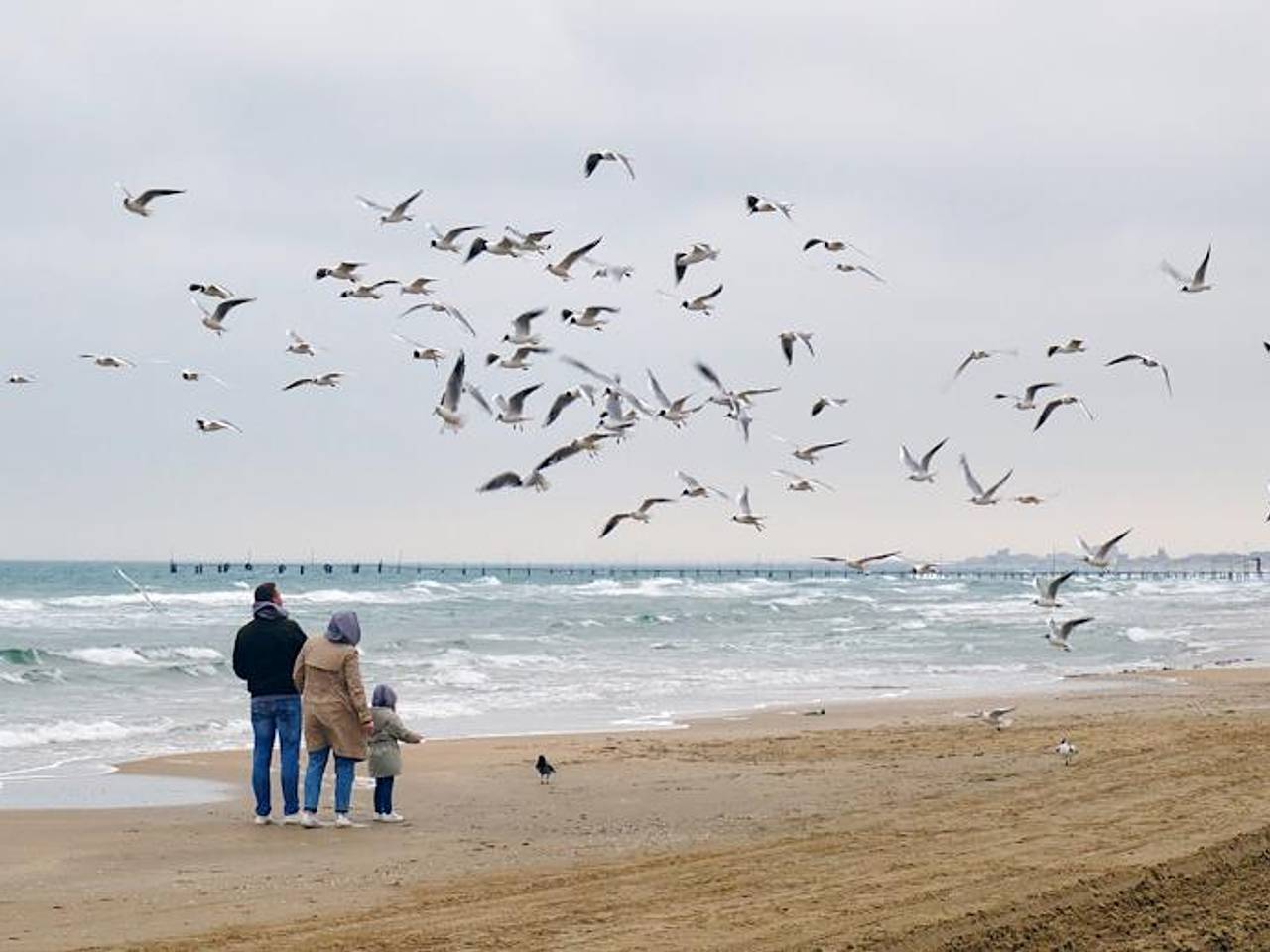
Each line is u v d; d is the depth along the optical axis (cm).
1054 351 2009
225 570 17638
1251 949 1055
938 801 1777
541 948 1030
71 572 16450
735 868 1332
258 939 1094
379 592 10062
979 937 1051
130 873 1388
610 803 1834
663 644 5553
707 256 1998
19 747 2403
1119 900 1165
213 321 1916
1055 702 3319
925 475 1883
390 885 1325
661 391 1905
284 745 1659
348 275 1959
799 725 2838
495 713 3080
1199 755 2088
